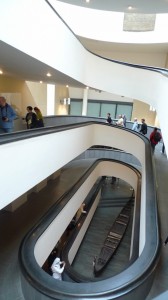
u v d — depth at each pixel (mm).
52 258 5977
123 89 7387
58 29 4531
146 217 2930
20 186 3504
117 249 8375
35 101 9922
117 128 8031
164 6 5820
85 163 11352
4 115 4754
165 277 2600
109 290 2107
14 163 3268
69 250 6742
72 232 7754
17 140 3221
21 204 6742
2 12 2666
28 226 5645
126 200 12109
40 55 3828
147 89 6355
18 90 8266
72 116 11625
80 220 8648
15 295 3352
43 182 8180
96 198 10820
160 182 5188
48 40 4098
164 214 3770
